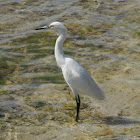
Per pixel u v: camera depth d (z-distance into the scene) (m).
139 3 18.95
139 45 14.14
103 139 7.77
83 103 9.80
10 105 9.62
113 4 18.88
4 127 8.39
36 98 10.09
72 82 8.71
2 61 12.66
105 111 9.30
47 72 11.97
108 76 11.55
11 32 15.48
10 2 19.20
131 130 8.20
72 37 14.95
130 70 11.97
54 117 8.99
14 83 11.10
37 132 8.17
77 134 8.05
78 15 17.36
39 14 17.58
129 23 16.47
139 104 9.57
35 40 14.71
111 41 14.61
